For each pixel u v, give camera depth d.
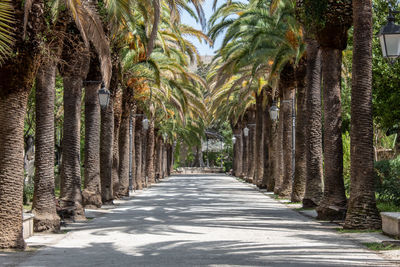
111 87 24.61
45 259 9.62
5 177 10.90
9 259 9.62
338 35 17.33
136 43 24.44
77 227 15.18
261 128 43.75
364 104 14.35
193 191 36.81
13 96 10.95
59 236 13.11
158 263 9.03
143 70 27.34
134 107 35.72
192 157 102.88
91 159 21.61
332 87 17.59
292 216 18.53
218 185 46.81
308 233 13.48
